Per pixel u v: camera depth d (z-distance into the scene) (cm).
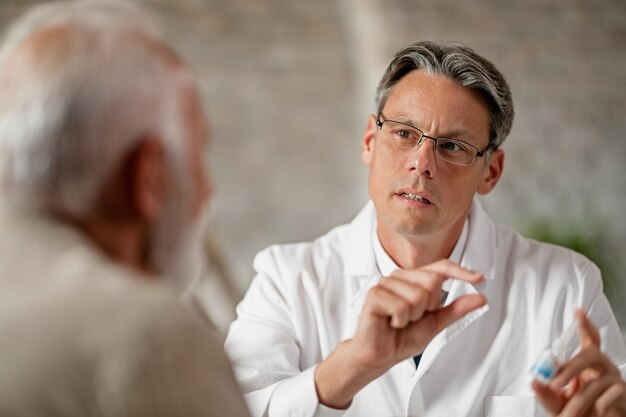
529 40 467
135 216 79
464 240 160
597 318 157
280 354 152
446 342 149
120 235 79
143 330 71
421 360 150
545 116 469
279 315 159
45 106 73
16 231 76
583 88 469
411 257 157
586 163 470
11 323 72
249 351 152
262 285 163
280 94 465
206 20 458
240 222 463
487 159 151
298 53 465
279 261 165
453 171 144
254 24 461
